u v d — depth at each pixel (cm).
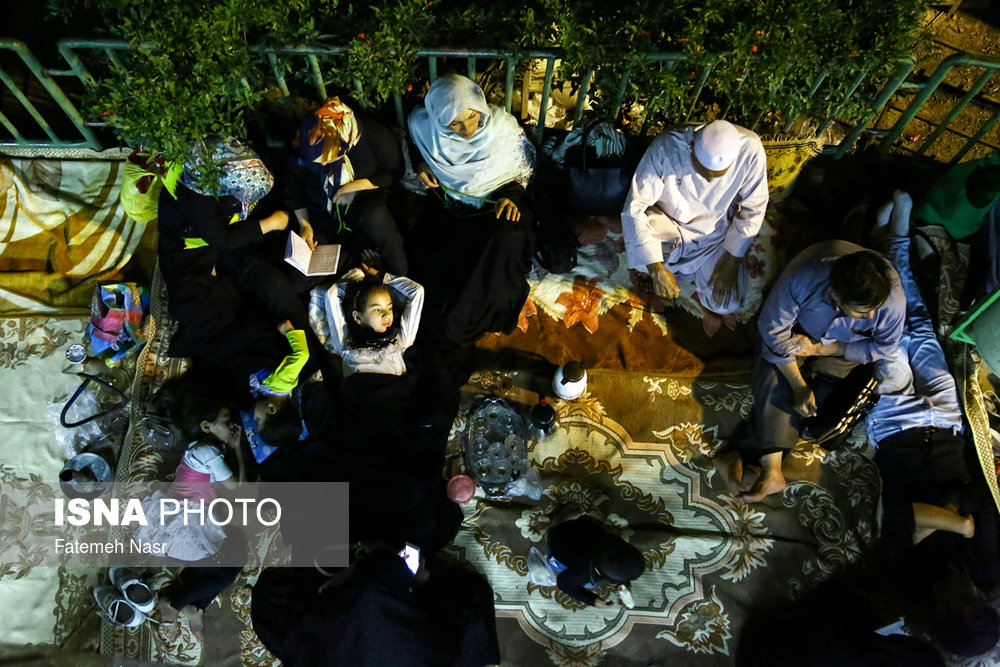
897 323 361
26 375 431
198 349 404
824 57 363
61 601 392
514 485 403
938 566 375
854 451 409
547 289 439
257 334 405
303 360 391
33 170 461
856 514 398
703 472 409
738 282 427
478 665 370
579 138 413
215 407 389
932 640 357
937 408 392
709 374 423
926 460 388
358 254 422
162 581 389
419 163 411
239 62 349
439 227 420
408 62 370
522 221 407
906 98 470
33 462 418
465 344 415
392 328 395
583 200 432
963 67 469
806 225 446
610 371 424
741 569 391
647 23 353
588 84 391
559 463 410
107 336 422
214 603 388
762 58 348
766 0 349
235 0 339
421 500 384
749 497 397
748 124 414
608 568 346
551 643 381
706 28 352
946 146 462
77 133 462
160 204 396
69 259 450
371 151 405
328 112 375
